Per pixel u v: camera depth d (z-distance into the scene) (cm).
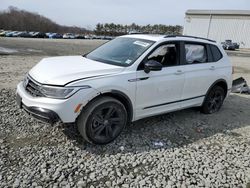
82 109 366
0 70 909
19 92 400
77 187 302
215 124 529
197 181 330
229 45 4247
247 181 337
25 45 2456
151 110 449
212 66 546
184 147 415
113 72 393
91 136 380
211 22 5522
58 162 346
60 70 384
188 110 598
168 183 321
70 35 6209
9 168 326
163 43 458
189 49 505
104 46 514
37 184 301
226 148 424
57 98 350
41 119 361
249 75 1280
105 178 322
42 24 8806
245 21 5191
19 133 414
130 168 346
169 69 459
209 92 555
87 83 363
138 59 421
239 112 621
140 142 419
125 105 416
